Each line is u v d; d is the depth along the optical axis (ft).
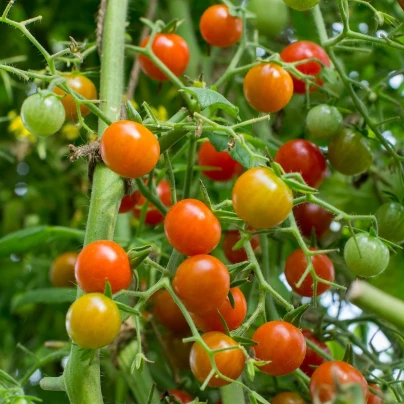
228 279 1.64
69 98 2.00
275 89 1.91
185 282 1.62
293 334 1.69
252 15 2.21
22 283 3.06
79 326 1.55
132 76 2.30
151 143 1.67
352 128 2.12
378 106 2.25
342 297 2.26
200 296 1.62
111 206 1.77
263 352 1.68
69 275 2.56
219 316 1.72
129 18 2.64
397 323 1.77
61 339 2.93
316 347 1.95
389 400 1.81
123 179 1.79
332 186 2.68
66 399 2.62
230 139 1.90
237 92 2.55
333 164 2.14
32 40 1.76
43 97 1.74
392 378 2.01
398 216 2.07
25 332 2.98
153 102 2.88
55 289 2.51
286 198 1.61
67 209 3.19
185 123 1.76
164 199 2.30
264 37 2.61
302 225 2.14
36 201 3.22
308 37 2.69
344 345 2.14
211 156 2.21
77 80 2.03
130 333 2.24
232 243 2.15
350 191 2.67
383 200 2.58
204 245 1.64
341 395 1.53
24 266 3.11
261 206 1.60
